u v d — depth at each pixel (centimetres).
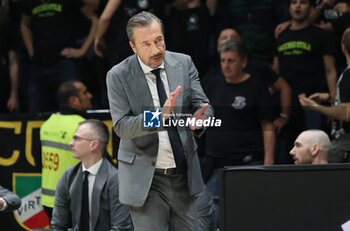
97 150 1243
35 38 1838
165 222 915
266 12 1617
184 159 901
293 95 1584
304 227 746
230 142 1551
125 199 898
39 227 1552
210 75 1628
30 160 1563
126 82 889
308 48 1582
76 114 1555
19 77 1866
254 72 1591
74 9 1797
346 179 744
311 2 1585
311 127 1566
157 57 862
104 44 1752
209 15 1664
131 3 1688
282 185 747
